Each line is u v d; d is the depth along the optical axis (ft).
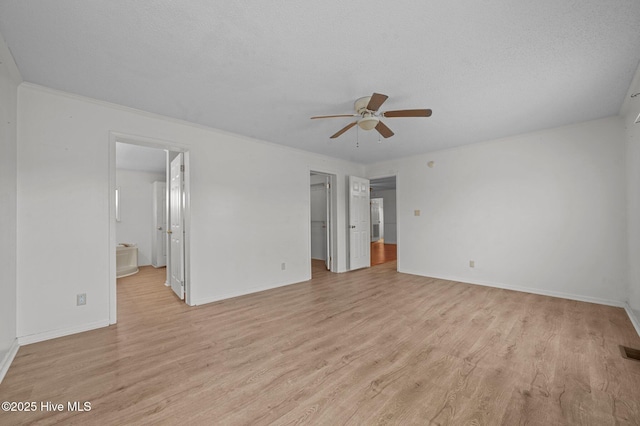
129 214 20.44
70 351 7.22
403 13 5.12
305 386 5.72
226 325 8.98
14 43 5.95
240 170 12.64
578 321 9.07
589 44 6.05
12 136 7.17
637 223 9.05
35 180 7.77
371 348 7.34
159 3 4.84
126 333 8.38
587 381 5.81
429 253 16.03
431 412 4.93
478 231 14.07
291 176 14.83
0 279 6.43
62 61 6.67
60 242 8.15
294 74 7.30
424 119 10.57
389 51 6.31
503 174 13.20
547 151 11.95
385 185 29.68
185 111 9.78
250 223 12.96
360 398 5.32
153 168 19.95
